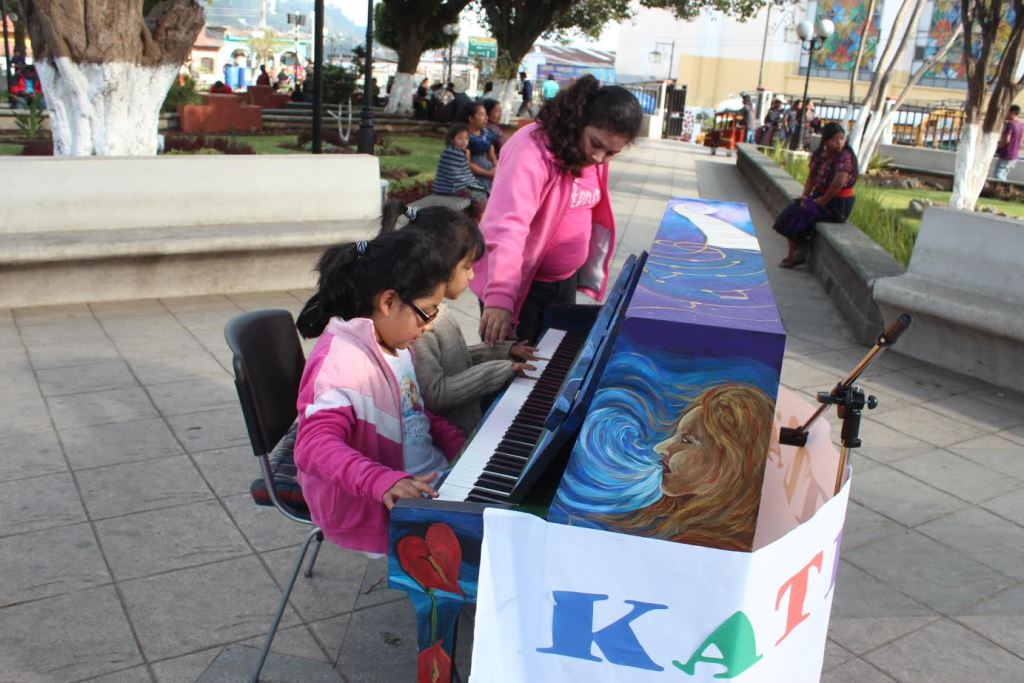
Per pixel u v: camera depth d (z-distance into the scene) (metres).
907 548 3.45
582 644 1.67
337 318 2.26
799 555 1.67
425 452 2.48
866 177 17.81
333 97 25.62
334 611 2.86
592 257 3.60
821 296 7.69
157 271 6.13
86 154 7.08
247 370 2.22
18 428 4.04
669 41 56.62
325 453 2.05
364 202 6.98
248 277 6.46
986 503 3.85
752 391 1.54
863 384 5.31
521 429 2.34
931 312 5.45
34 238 5.66
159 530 3.27
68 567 3.00
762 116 31.53
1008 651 2.84
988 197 17.64
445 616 1.85
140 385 4.62
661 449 1.58
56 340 5.22
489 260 2.98
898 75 48.00
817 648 1.88
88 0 6.67
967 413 4.92
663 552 1.57
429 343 2.65
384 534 2.22
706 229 2.50
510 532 1.63
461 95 24.00
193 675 2.51
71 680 2.46
